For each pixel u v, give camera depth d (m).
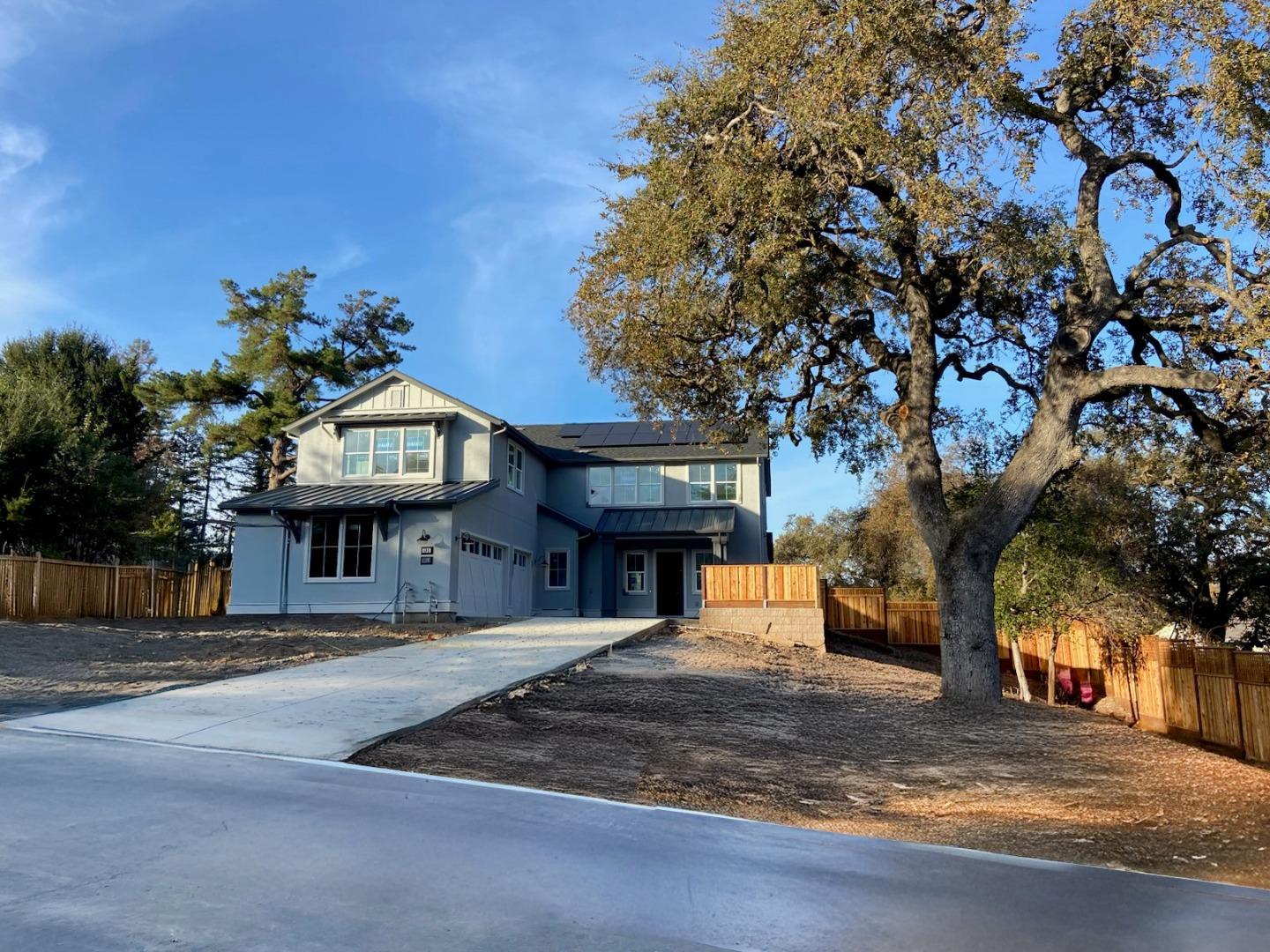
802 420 18.19
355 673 13.58
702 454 31.20
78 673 13.28
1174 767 10.94
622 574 31.36
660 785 8.55
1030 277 13.62
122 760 7.69
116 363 37.31
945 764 10.68
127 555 31.03
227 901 4.52
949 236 13.43
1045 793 9.55
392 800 6.83
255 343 37.50
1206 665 16.97
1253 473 18.20
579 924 4.45
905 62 12.21
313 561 23.97
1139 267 14.15
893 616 28.05
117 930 4.09
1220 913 5.26
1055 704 18.52
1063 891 5.57
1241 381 12.33
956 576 14.45
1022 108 13.66
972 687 14.09
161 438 47.22
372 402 26.36
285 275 38.50
